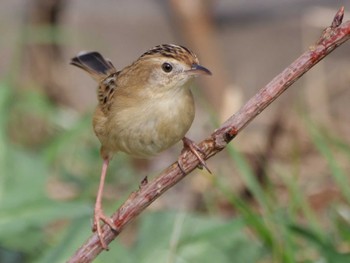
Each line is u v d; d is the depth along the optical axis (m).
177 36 16.92
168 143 9.27
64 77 16.42
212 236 10.16
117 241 10.54
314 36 17.47
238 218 10.38
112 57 18.12
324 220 12.52
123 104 9.21
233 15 19.36
